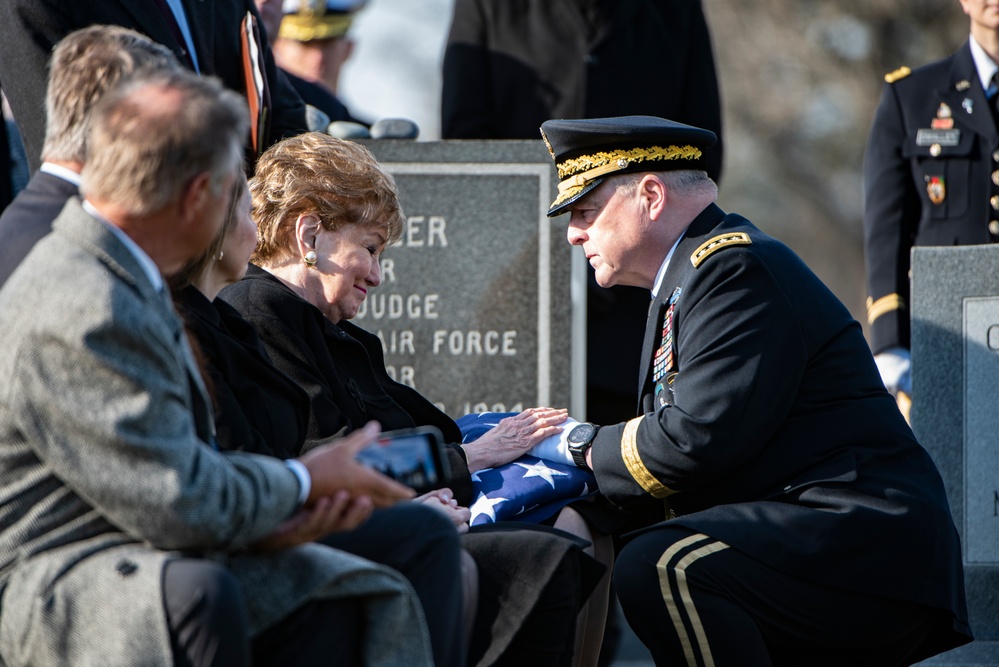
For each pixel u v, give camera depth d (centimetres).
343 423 870
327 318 937
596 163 947
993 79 1389
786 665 891
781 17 5088
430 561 702
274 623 641
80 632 596
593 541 934
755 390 869
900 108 1405
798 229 5216
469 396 1362
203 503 598
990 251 1115
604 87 1448
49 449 595
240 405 779
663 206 940
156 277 639
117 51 700
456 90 1466
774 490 882
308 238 915
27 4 1020
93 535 621
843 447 884
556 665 769
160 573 597
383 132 1380
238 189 726
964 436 1121
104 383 595
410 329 1362
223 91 643
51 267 613
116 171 619
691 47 1492
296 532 645
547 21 1459
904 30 5019
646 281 963
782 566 844
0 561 614
